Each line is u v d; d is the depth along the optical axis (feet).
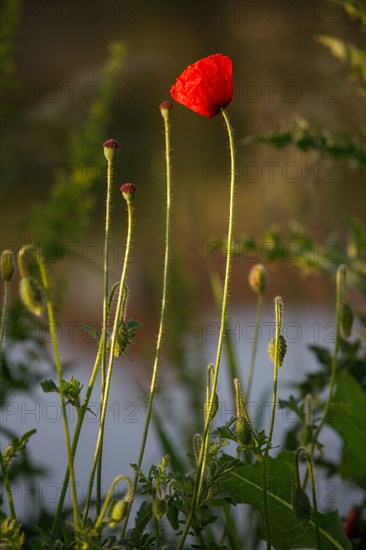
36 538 6.37
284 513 6.88
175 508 6.52
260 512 6.91
